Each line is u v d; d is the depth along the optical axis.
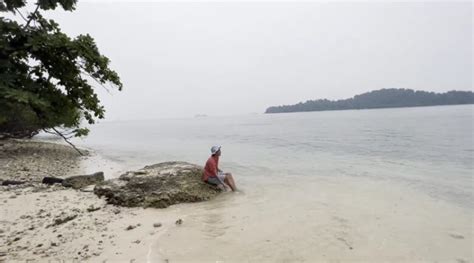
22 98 4.59
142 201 8.16
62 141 41.72
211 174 9.77
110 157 22.19
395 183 11.25
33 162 16.64
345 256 5.00
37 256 4.67
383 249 5.31
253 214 7.35
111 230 5.96
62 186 9.97
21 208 7.31
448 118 61.22
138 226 6.27
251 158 19.50
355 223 6.66
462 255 5.11
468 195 9.25
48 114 6.09
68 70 5.99
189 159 20.42
